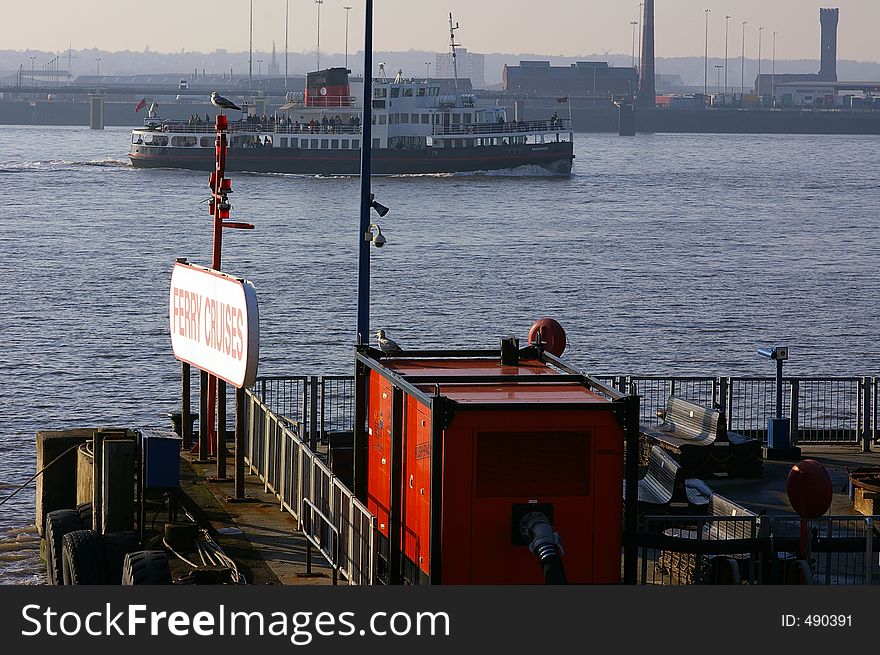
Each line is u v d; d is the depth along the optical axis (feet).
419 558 64.08
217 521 90.22
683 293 357.61
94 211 605.31
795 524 86.74
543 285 369.09
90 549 78.54
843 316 322.75
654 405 174.09
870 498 92.79
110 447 84.07
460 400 61.62
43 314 297.53
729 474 105.60
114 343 260.83
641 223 591.37
